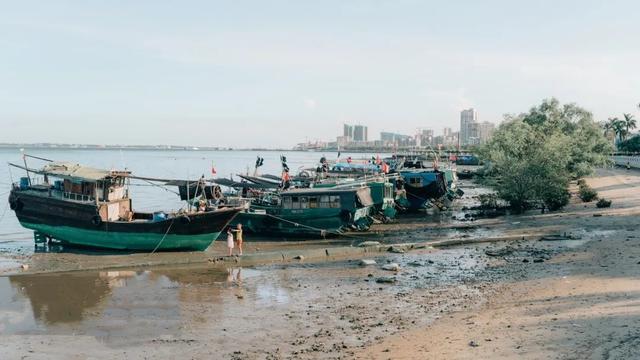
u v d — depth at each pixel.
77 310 24.94
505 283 27.02
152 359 18.88
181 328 22.19
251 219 45.62
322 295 26.70
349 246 39.47
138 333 21.67
